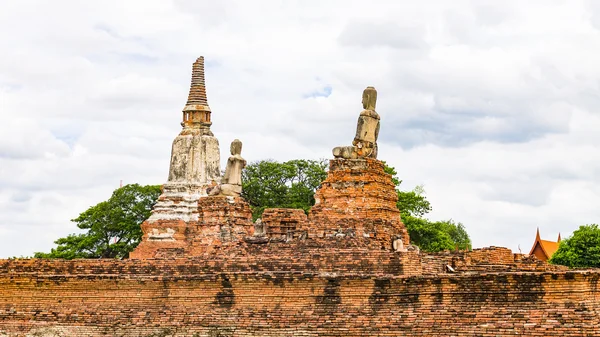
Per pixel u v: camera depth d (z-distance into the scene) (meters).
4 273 64.25
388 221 63.81
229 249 63.84
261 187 114.38
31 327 62.53
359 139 65.00
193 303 59.28
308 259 60.12
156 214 93.94
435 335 51.97
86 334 61.03
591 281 49.44
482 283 51.56
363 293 54.91
